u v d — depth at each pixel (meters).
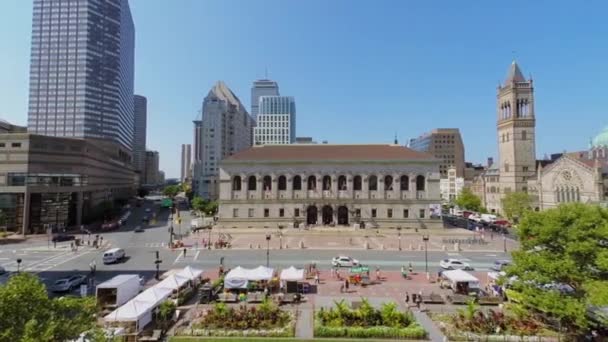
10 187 84.38
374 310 30.16
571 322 28.11
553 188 104.81
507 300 36.28
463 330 28.48
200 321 30.66
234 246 70.00
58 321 16.69
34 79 191.75
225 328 28.55
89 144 109.19
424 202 96.56
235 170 99.56
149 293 32.31
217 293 39.12
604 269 24.92
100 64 198.75
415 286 42.97
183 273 39.69
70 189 96.81
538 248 31.11
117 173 171.50
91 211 112.88
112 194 156.62
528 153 120.00
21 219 84.88
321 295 39.31
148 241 76.06
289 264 54.66
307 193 98.62
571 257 26.95
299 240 77.12
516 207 106.31
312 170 98.94
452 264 51.66
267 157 100.88
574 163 98.31
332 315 29.97
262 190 98.94
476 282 38.88
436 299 36.75
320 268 52.06
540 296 26.92
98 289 34.81
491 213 130.25
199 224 100.06
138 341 26.70
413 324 28.44
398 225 96.31
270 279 41.12
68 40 193.12
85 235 84.06
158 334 27.28
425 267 53.03
